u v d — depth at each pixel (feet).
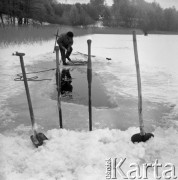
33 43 69.92
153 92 23.17
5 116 18.07
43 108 19.57
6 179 10.61
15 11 149.18
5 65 37.11
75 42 90.22
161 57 46.60
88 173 10.82
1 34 64.03
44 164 11.42
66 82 27.50
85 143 12.88
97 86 25.54
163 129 15.44
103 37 136.87
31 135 14.42
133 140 13.25
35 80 28.14
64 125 16.52
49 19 216.33
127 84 25.94
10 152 12.41
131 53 54.34
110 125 16.57
